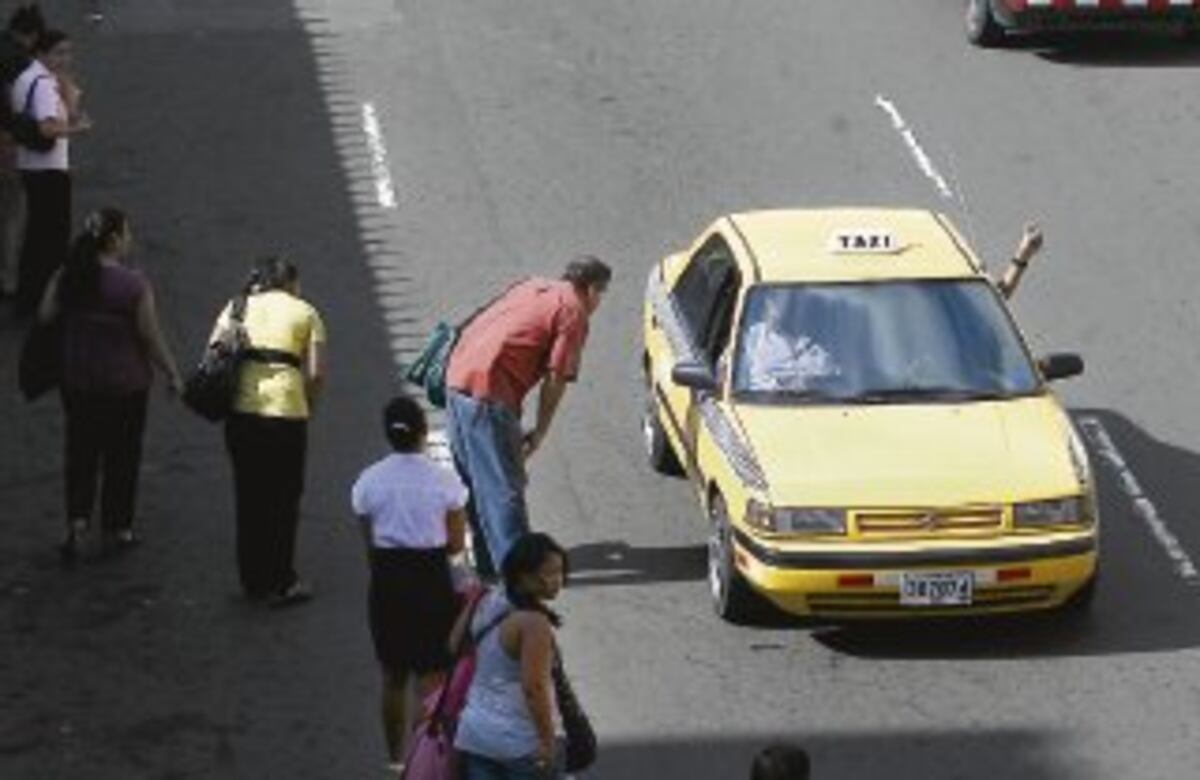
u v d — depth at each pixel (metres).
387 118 63.62
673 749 36.25
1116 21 67.75
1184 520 44.00
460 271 54.69
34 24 51.12
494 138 62.31
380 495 34.03
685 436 42.44
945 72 67.44
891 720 37.03
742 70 67.12
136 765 35.91
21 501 44.69
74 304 41.16
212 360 39.53
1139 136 63.28
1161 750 36.19
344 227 57.12
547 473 45.84
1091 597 39.88
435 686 34.34
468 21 70.81
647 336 46.62
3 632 39.91
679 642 39.53
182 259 55.22
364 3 72.38
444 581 34.22
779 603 38.47
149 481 45.31
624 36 69.62
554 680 30.62
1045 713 37.25
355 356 50.34
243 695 37.94
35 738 36.69
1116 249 56.59
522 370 40.34
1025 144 62.53
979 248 56.22
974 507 38.16
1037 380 41.28
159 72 66.81
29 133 50.75
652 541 43.28
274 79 66.31
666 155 61.31
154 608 40.75
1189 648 39.28
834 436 39.56
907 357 41.25
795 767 25.27
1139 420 48.25
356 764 35.88
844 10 72.38
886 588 38.06
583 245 56.19
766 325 41.53
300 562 42.31
